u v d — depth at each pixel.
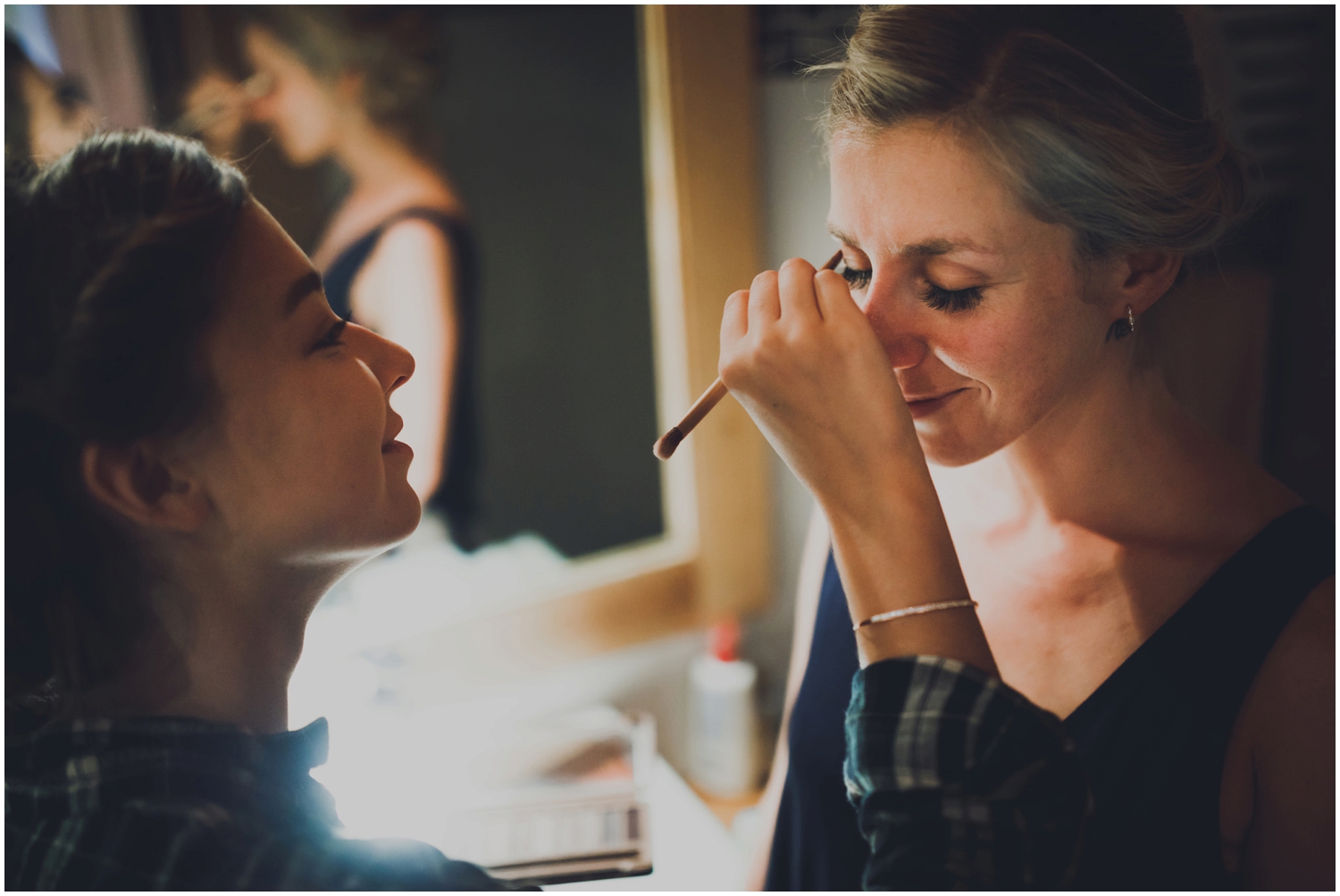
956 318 0.53
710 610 1.51
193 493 0.44
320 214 1.10
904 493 0.47
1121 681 0.60
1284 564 0.56
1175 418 0.63
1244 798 0.57
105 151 0.42
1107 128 0.48
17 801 0.42
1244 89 1.04
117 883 0.39
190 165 0.43
